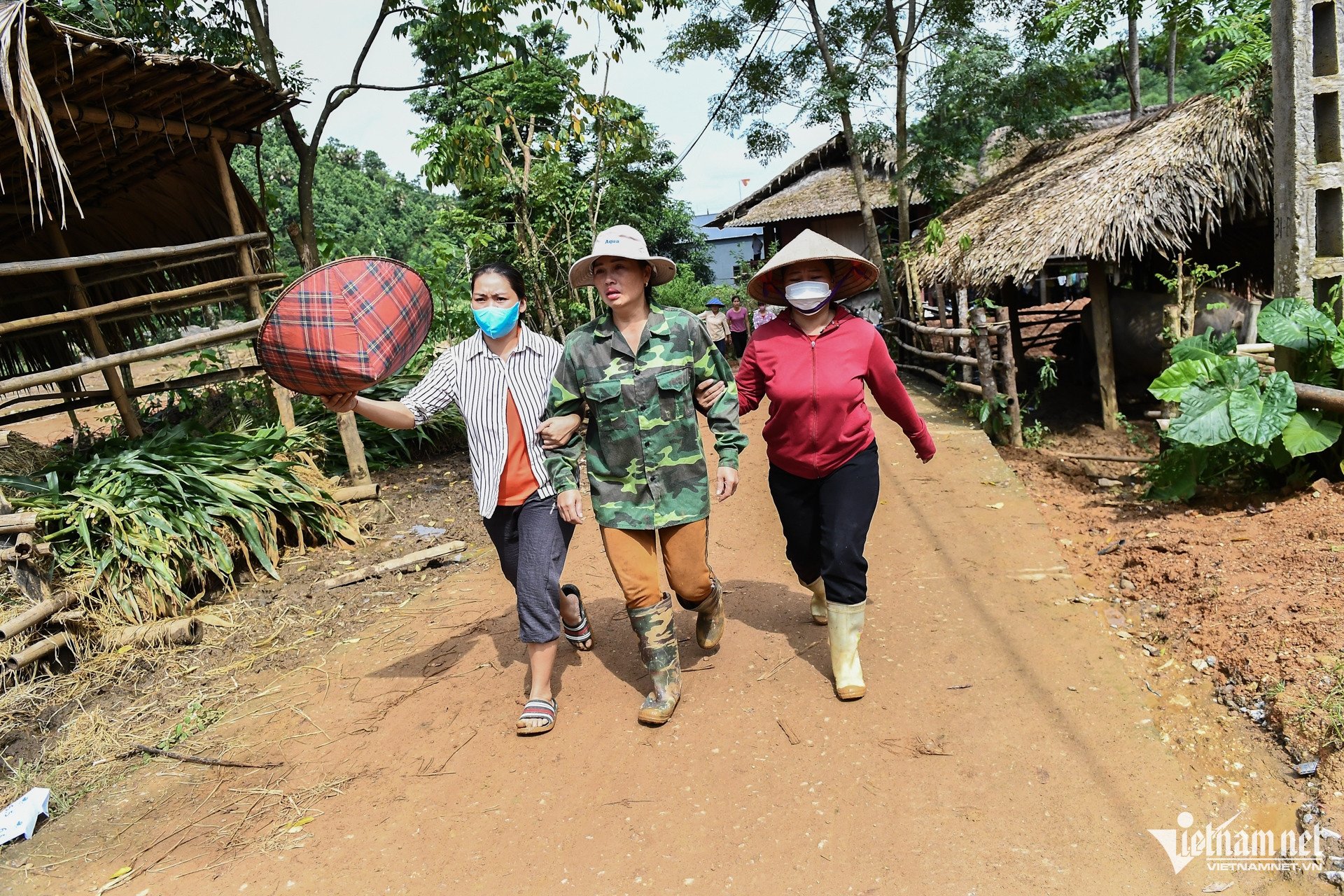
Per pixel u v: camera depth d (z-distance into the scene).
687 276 30.73
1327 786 2.70
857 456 3.46
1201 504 5.31
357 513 6.54
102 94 5.29
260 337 3.08
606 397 3.24
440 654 4.31
